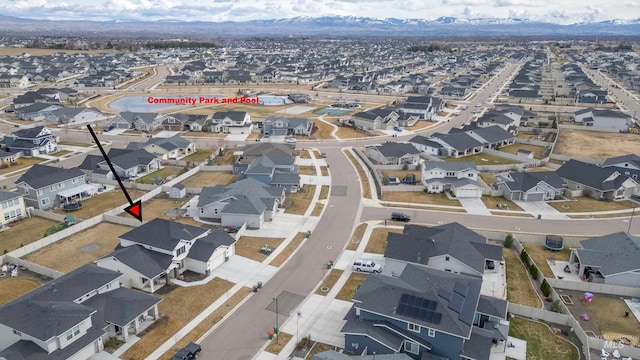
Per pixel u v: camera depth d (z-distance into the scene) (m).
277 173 79.06
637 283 47.72
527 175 76.06
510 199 74.12
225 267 52.22
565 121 134.50
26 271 51.00
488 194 76.38
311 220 65.31
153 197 73.31
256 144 93.62
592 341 39.03
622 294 47.47
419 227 55.25
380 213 68.19
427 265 48.03
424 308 37.47
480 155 99.88
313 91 191.38
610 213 69.25
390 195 75.56
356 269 51.94
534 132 121.25
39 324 35.34
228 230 61.16
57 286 40.31
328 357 33.25
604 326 42.47
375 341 36.62
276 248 56.94
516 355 38.09
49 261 53.19
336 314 43.84
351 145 107.94
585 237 61.06
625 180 74.69
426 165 80.56
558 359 37.81
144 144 93.94
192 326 41.66
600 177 76.06
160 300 42.19
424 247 49.78
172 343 39.22
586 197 75.81
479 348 36.28
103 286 42.69
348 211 68.75
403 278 42.12
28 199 67.75
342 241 59.09
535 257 55.59
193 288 47.81
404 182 80.81
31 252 55.09
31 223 63.44
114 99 169.62
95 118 133.75
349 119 133.00
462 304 38.66
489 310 40.50
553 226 64.44
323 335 40.72
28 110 131.12
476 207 70.88
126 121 121.75
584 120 128.75
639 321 43.25
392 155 90.81
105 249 56.16
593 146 107.94
